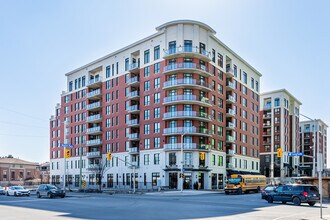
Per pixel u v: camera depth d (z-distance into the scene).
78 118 81.50
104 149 71.56
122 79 68.50
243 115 73.81
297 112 110.75
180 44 57.56
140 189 57.44
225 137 65.62
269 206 25.12
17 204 26.92
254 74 81.81
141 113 62.97
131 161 64.50
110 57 72.38
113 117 69.94
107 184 69.56
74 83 84.12
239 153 70.62
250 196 40.16
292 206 25.39
